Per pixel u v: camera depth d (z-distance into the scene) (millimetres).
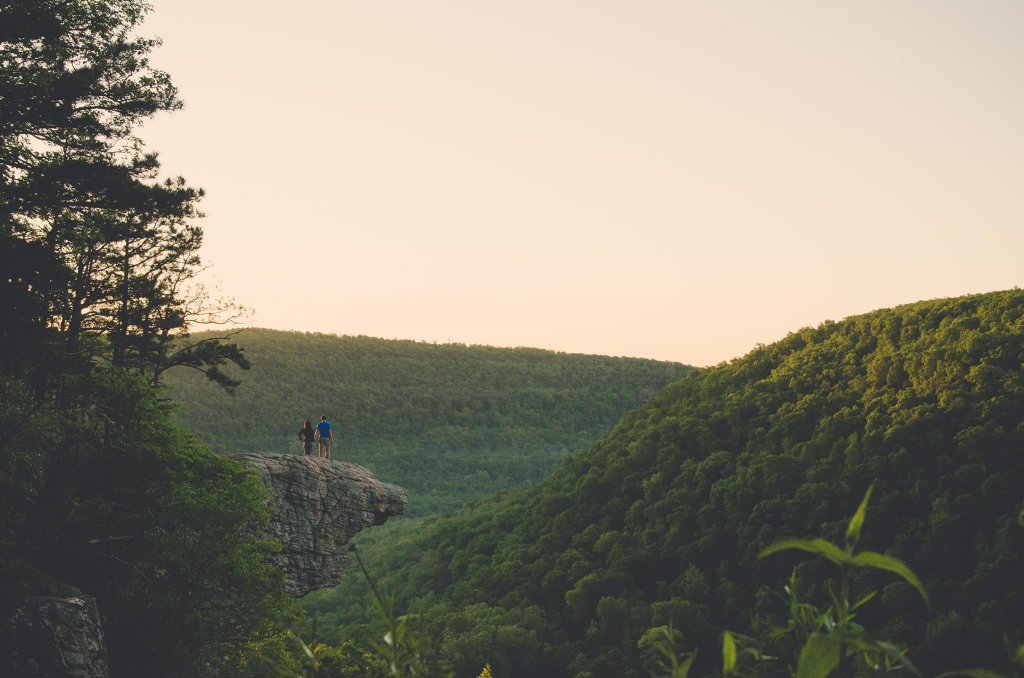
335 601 95250
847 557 1887
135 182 19031
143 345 28156
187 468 22359
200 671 19875
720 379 106812
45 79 16766
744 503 76688
